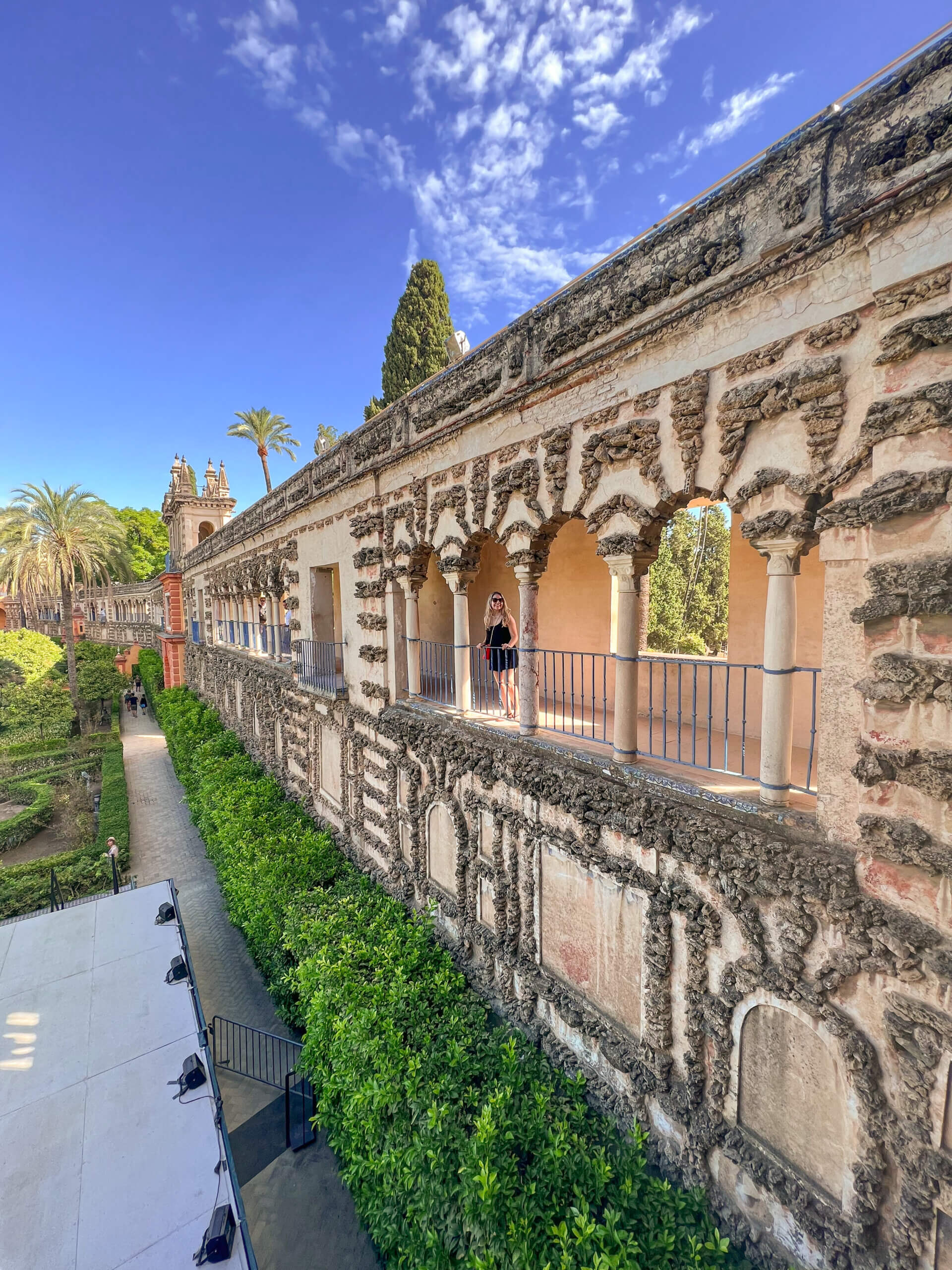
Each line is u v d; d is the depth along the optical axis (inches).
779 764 196.9
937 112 141.8
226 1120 349.7
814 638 297.0
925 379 150.2
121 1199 236.4
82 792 943.7
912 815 157.9
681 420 212.4
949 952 148.4
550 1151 219.9
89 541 1333.7
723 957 207.2
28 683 1283.2
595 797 255.3
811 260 174.1
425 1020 306.2
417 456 395.5
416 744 406.9
